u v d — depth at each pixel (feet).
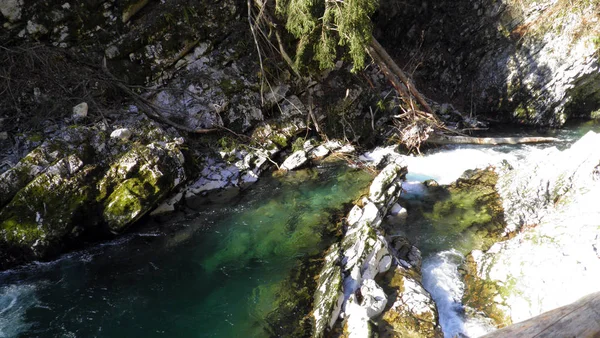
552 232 23.00
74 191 27.84
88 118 32.89
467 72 50.78
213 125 37.50
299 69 40.27
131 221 28.55
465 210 29.66
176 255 27.04
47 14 33.63
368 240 23.72
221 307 22.74
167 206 31.42
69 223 27.02
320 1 35.58
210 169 35.27
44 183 27.27
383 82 47.19
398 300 21.66
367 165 37.50
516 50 47.55
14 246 25.76
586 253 20.74
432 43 52.44
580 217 22.80
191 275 25.25
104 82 34.94
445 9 51.67
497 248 24.61
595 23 42.91
